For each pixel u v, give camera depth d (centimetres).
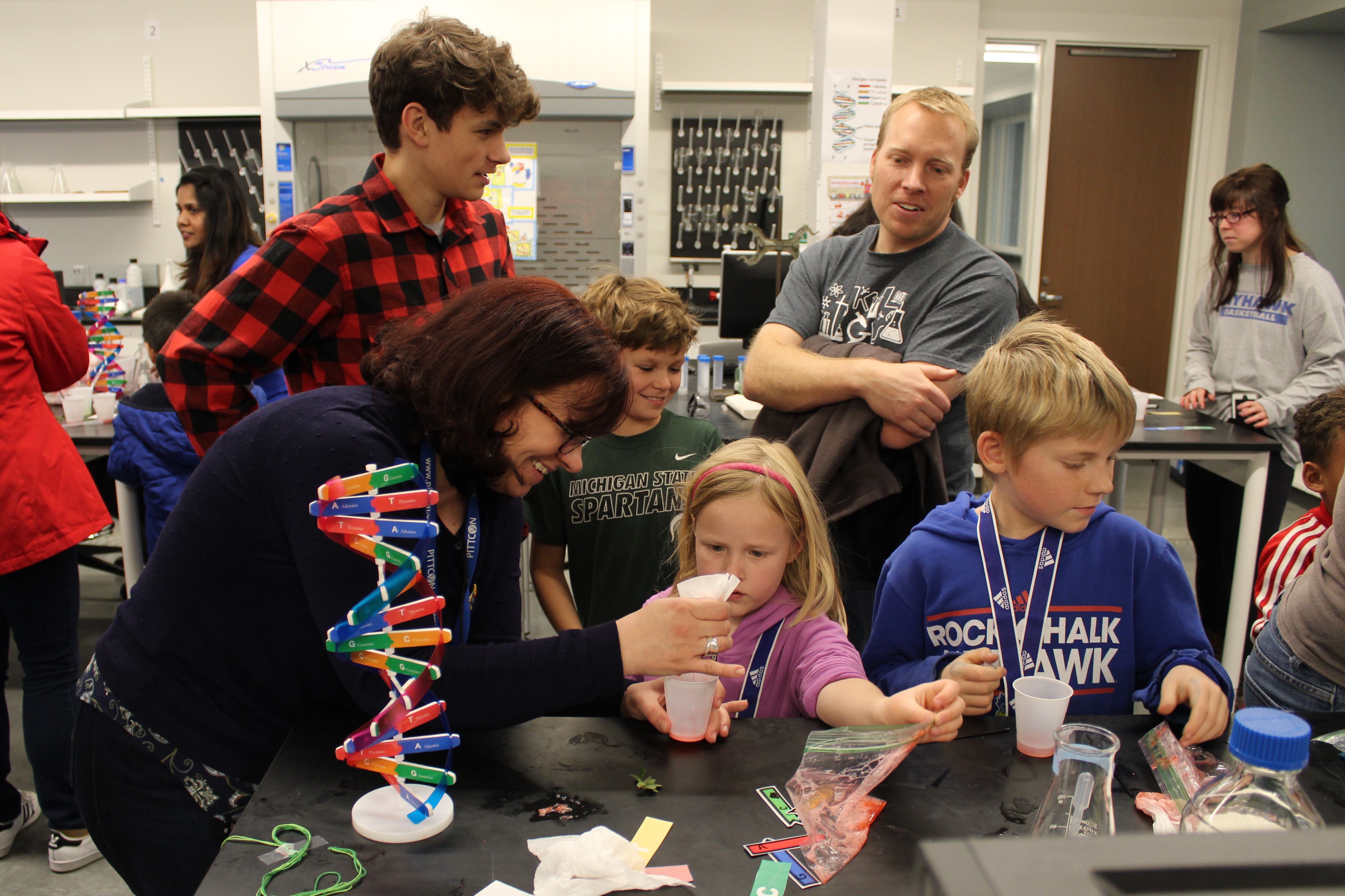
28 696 190
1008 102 581
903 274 180
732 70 519
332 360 164
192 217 312
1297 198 546
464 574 103
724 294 374
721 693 109
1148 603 127
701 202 517
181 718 100
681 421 189
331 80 412
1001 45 552
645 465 181
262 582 95
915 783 92
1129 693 128
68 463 191
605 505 180
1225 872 25
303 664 101
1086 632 128
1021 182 577
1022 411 119
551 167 432
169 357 155
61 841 197
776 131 513
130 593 107
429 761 94
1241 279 311
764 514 123
